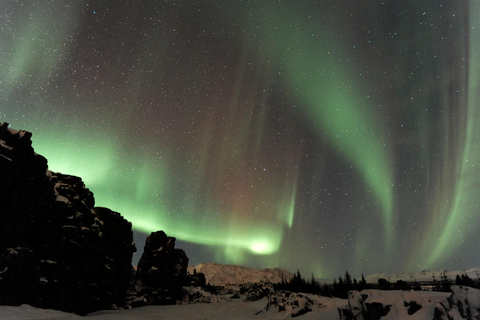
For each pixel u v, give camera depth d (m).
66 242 31.55
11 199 27.31
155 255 52.00
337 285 63.19
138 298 45.69
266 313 36.56
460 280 37.59
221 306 44.62
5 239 26.27
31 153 29.77
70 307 30.50
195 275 86.50
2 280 24.94
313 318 27.67
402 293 18.94
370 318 18.66
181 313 39.72
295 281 76.75
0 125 28.52
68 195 35.47
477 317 14.78
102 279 37.16
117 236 42.09
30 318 23.70
